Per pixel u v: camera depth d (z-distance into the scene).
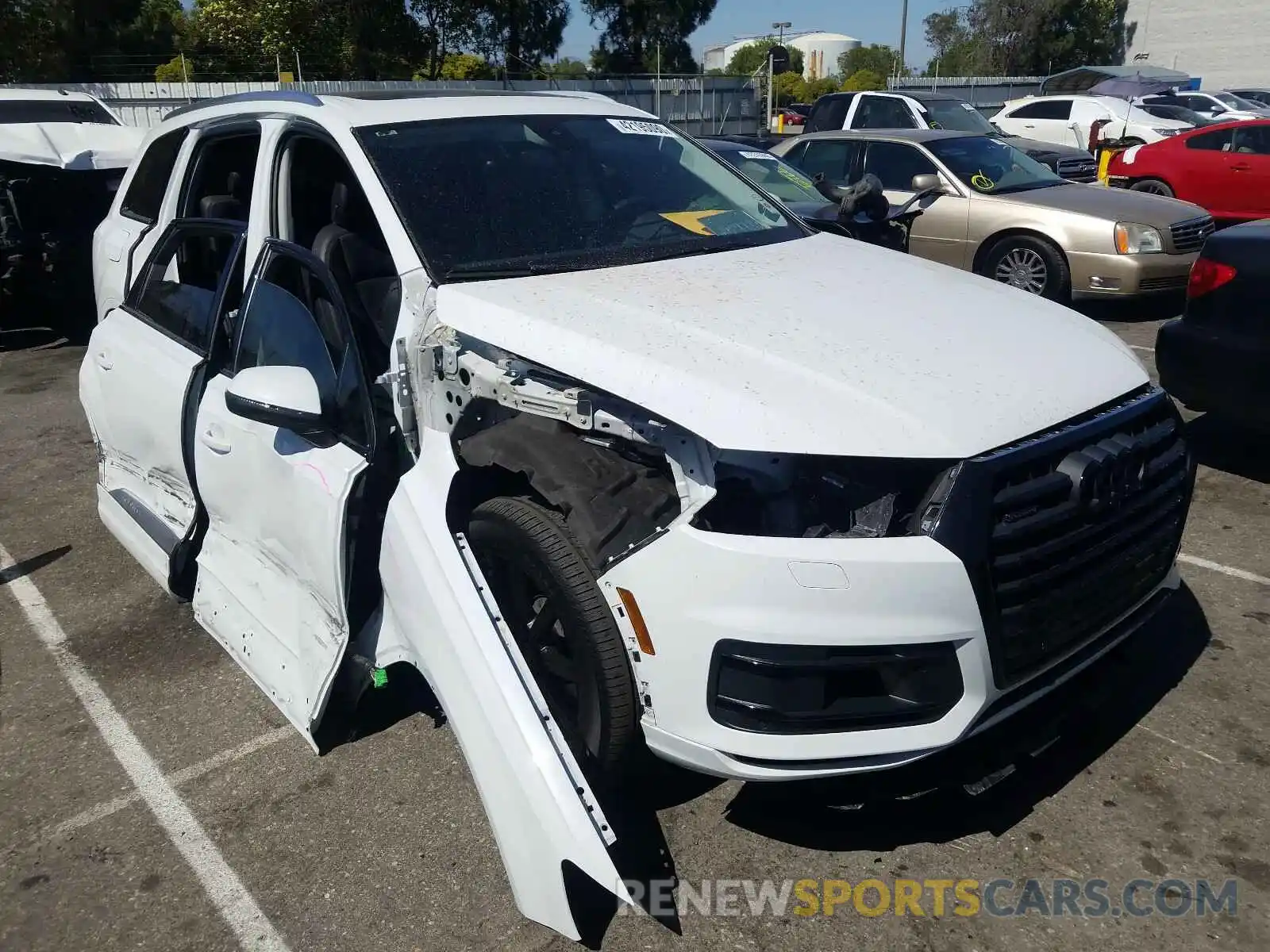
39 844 2.89
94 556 4.75
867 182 7.35
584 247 3.34
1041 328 2.98
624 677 2.50
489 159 3.52
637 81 29.41
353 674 3.07
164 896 2.69
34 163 8.84
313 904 2.64
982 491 2.33
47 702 3.59
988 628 2.34
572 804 2.38
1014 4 45.97
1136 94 20.55
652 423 2.46
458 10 32.44
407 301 3.03
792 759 2.33
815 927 2.53
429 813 2.95
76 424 6.84
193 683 3.67
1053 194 9.11
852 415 2.39
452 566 2.68
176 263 4.08
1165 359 5.10
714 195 3.91
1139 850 2.73
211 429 3.39
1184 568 4.32
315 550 2.95
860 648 2.29
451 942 2.51
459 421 2.86
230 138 4.03
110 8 26.00
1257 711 3.31
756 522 2.42
